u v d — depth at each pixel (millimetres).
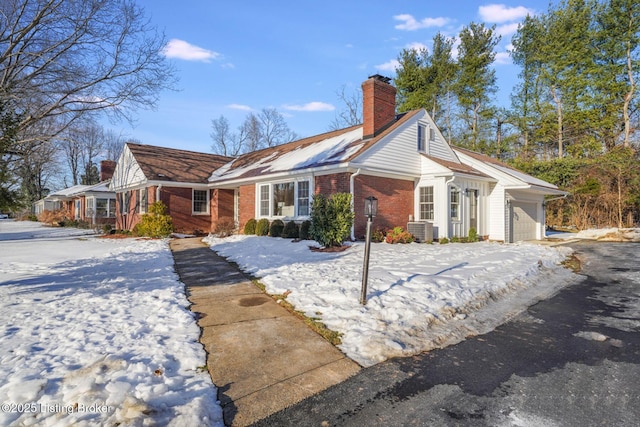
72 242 15844
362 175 13266
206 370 3469
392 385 3244
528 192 17797
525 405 2920
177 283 6973
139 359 3533
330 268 7871
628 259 10922
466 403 2953
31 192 46344
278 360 3711
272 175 15055
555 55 29141
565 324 5016
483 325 4930
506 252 11039
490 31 31391
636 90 26391
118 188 23859
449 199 14492
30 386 2910
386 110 14758
